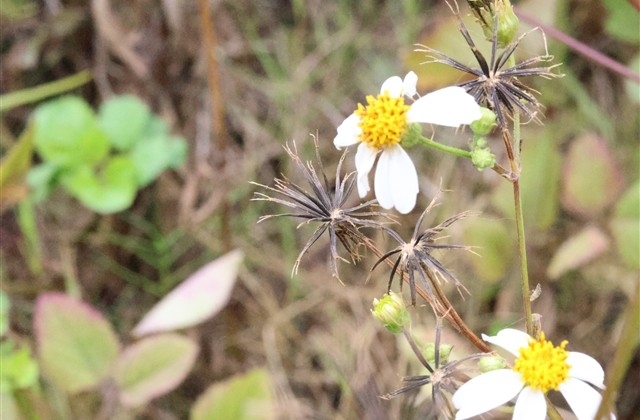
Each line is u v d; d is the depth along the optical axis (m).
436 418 0.33
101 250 0.51
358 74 0.54
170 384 0.39
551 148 0.42
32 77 0.53
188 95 0.53
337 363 0.46
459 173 0.49
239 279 0.50
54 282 0.49
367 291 0.47
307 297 0.49
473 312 0.45
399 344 0.38
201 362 0.49
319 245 0.50
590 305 0.46
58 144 0.44
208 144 0.52
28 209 0.46
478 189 0.49
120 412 0.42
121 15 0.52
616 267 0.44
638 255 0.40
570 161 0.42
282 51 0.54
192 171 0.51
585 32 0.50
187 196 0.50
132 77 0.52
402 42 0.52
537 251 0.44
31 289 0.49
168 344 0.39
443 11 0.48
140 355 0.39
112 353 0.39
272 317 0.49
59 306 0.39
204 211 0.50
